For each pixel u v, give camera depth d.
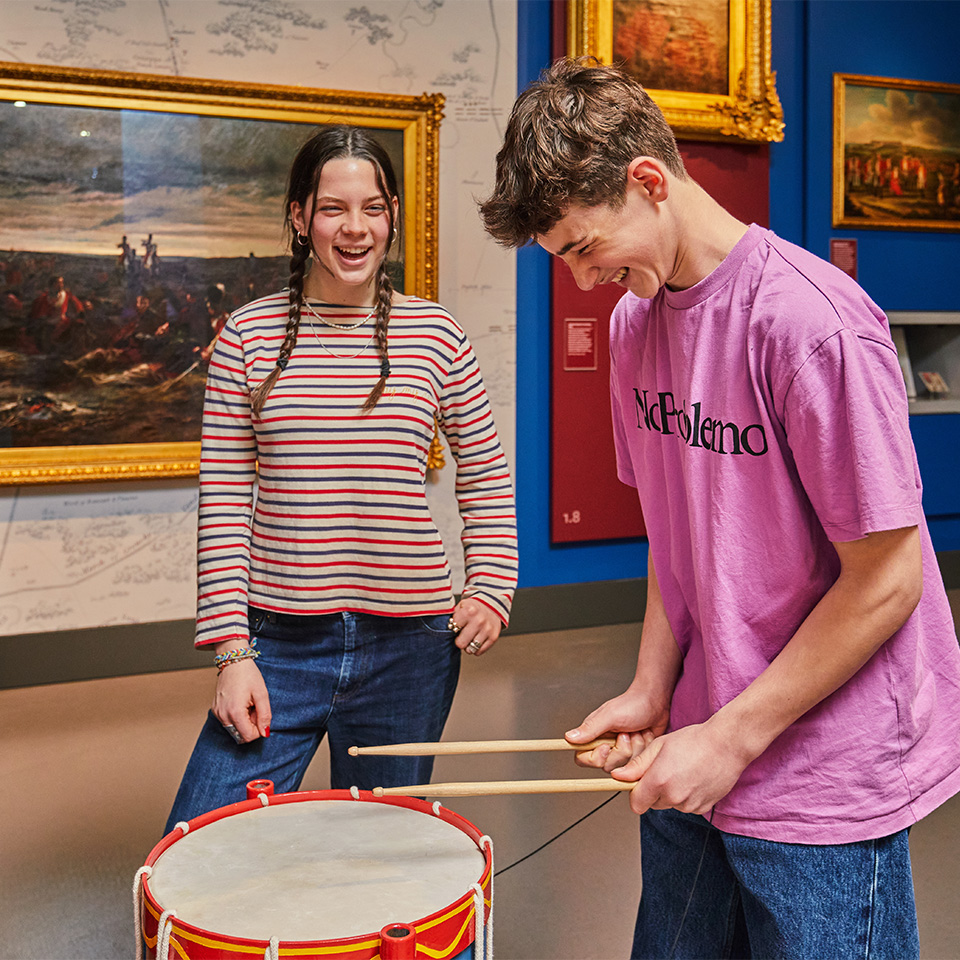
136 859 3.04
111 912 2.73
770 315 1.18
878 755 1.24
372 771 1.91
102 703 4.52
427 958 1.05
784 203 6.09
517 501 5.66
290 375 1.85
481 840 1.27
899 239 6.41
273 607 1.86
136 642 4.95
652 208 1.22
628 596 5.95
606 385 5.73
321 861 1.26
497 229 1.24
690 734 1.23
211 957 1.04
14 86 4.51
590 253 1.23
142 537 4.95
